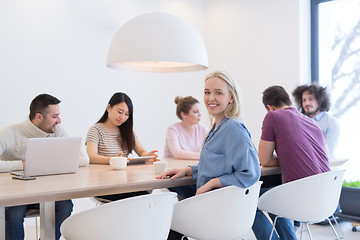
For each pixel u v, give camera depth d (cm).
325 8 493
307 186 238
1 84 417
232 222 207
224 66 564
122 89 503
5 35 420
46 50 445
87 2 474
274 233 279
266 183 299
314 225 420
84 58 472
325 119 421
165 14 256
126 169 262
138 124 517
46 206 190
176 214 206
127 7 508
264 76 520
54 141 225
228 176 212
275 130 269
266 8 518
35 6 438
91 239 169
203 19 585
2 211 198
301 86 430
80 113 468
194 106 361
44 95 275
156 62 303
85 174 235
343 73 478
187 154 334
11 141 271
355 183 414
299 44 488
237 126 214
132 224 174
